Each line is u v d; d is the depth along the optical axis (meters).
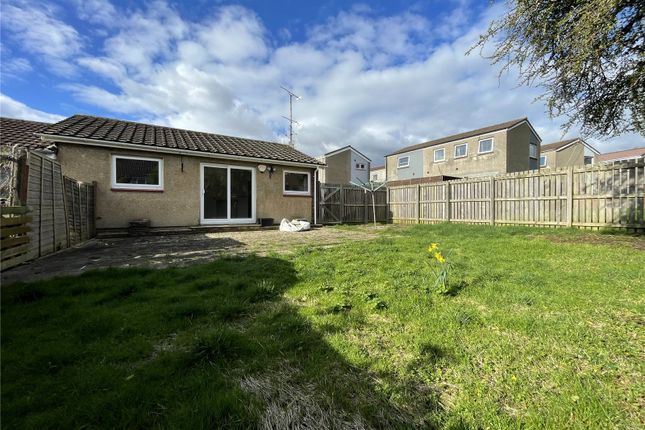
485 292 2.98
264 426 1.28
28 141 7.84
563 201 8.42
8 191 4.03
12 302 2.65
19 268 4.06
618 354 1.82
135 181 8.44
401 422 1.31
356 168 31.16
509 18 5.42
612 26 4.38
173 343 2.00
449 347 1.93
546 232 7.43
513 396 1.46
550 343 1.97
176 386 1.52
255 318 2.42
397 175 29.98
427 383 1.58
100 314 2.41
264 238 7.70
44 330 2.15
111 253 5.29
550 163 27.52
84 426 1.26
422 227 10.04
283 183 11.45
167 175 8.92
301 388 1.54
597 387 1.51
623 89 5.62
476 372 1.67
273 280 3.42
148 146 8.36
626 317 2.35
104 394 1.45
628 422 1.28
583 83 5.78
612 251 4.82
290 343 1.96
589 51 4.65
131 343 1.97
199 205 9.52
